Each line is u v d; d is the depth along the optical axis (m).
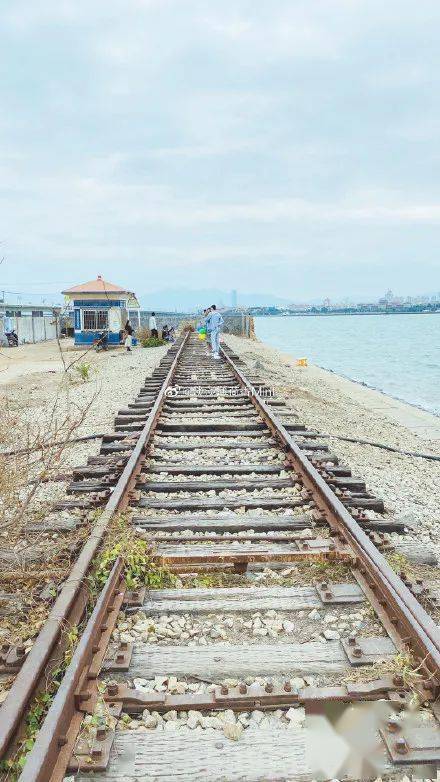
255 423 9.68
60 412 12.47
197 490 6.52
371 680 3.22
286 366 28.59
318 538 5.14
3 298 38.50
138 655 3.47
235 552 4.69
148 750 2.79
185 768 2.71
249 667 3.38
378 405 18.78
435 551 5.38
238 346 36.81
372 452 10.07
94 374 21.12
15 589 4.36
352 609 4.01
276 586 4.37
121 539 4.76
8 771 2.63
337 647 3.56
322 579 4.45
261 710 3.08
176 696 3.10
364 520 5.59
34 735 2.82
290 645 3.57
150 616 3.98
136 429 9.51
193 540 5.17
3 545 4.80
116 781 2.62
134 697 3.05
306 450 8.42
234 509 5.92
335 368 36.47
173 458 7.79
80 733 2.84
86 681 3.14
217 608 4.02
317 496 6.02
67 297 33.09
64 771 2.61
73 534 5.11
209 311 21.67
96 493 6.32
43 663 3.20
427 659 3.19
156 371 17.55
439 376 31.92
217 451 8.18
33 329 41.69
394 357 45.72
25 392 17.44
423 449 11.84
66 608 3.64
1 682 3.30
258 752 2.80
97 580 4.18
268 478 6.90
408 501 6.91
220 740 2.85
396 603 3.72
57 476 6.77
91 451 8.53
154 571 4.49
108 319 33.12
